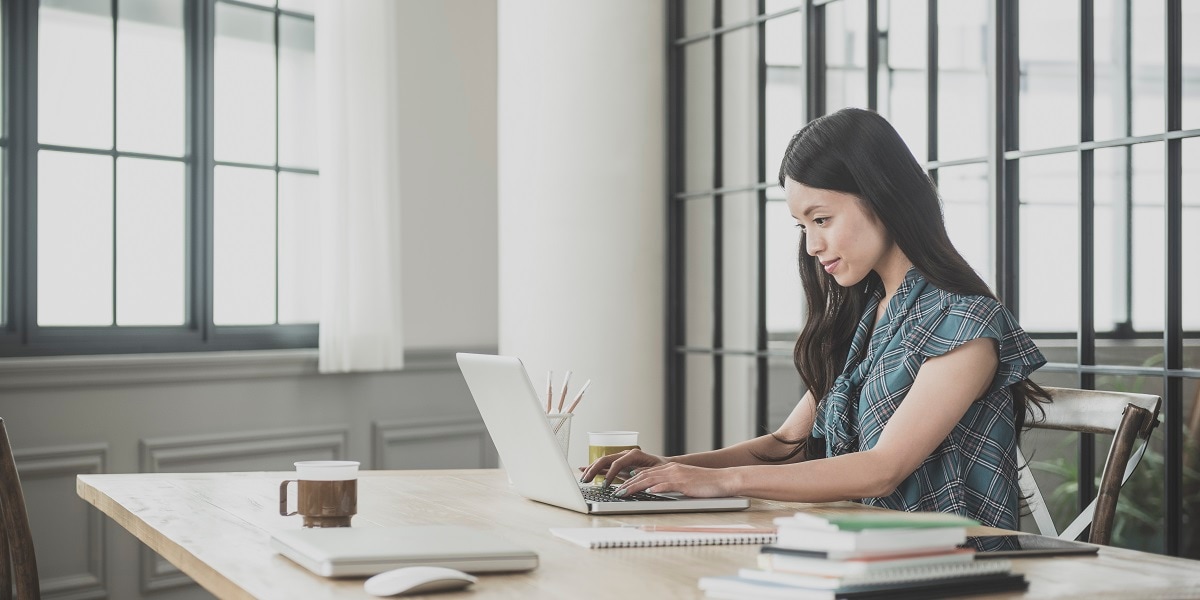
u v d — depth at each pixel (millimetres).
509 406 1537
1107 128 2418
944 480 1634
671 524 1381
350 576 1036
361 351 3582
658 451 3432
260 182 3605
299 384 3574
